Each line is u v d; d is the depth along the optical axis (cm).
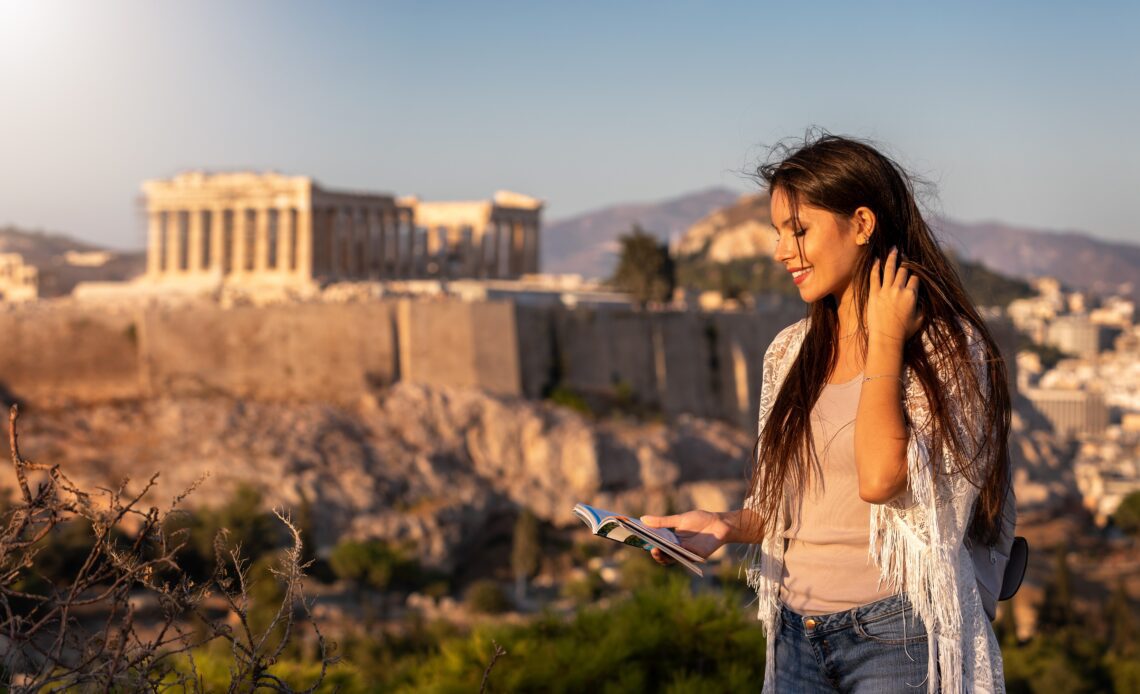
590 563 9569
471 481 10200
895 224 527
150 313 10050
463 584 9375
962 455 491
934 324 506
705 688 1031
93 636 493
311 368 10556
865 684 521
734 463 11581
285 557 515
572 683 1080
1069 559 12038
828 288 531
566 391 11538
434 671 1162
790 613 548
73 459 8750
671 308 13162
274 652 506
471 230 15100
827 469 534
